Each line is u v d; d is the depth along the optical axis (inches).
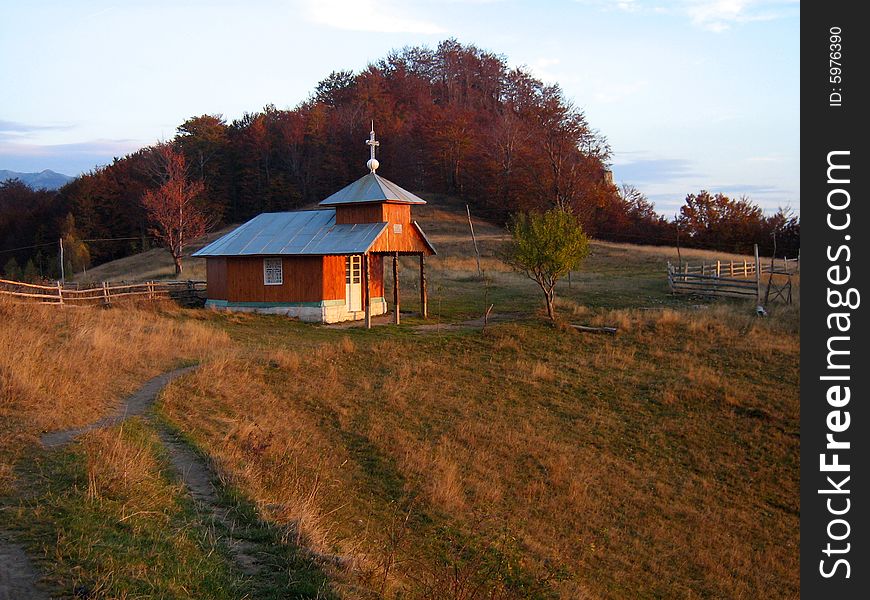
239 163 3688.5
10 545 291.3
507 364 988.6
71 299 1165.7
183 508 366.9
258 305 1285.7
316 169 3745.1
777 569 552.4
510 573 432.5
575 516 581.0
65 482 364.5
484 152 3430.1
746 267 1827.0
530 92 4618.6
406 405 759.7
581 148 2913.4
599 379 954.1
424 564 421.1
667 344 1123.3
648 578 500.7
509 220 2987.2
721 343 1122.0
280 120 3850.9
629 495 641.6
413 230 1315.2
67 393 537.0
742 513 644.7
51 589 261.3
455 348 1050.1
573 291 1628.9
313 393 744.3
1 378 515.2
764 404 882.1
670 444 778.8
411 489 549.3
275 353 868.0
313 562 330.3
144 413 541.3
